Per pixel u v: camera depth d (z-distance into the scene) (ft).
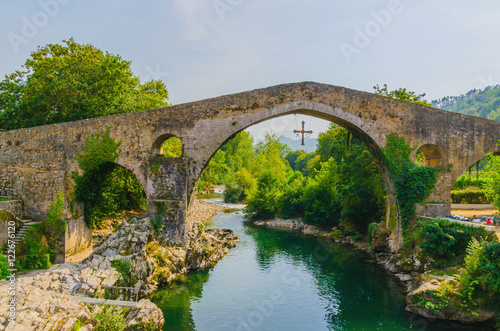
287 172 256.52
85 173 88.07
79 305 49.01
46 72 100.07
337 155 151.02
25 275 70.03
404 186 88.07
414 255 81.25
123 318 53.52
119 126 88.99
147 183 87.04
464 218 82.58
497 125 90.74
